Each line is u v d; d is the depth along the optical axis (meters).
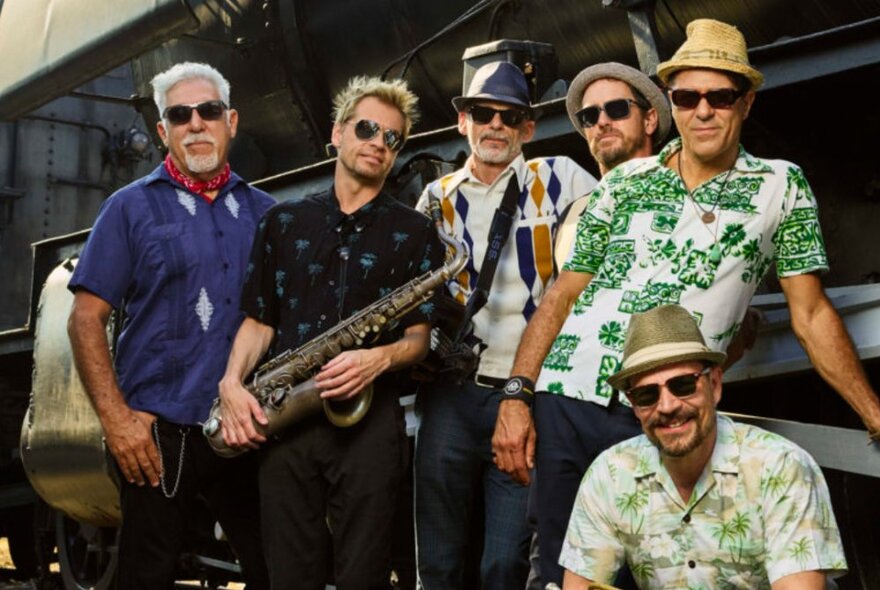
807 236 3.54
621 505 3.29
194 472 4.43
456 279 4.52
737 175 3.59
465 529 4.57
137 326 4.48
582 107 4.42
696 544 3.21
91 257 4.45
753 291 3.63
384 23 6.90
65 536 8.05
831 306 3.53
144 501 4.41
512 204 4.50
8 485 9.45
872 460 3.63
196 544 7.37
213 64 8.00
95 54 7.62
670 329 3.14
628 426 3.68
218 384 4.38
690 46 3.52
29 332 8.23
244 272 4.50
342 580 4.00
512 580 4.41
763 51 4.16
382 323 4.06
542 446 3.80
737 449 3.18
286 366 4.07
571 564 3.36
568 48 6.04
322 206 4.19
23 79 8.35
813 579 3.08
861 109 4.38
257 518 4.59
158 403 4.40
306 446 4.07
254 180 7.96
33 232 10.97
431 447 4.51
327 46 7.30
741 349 4.07
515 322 4.48
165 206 4.50
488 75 4.54
